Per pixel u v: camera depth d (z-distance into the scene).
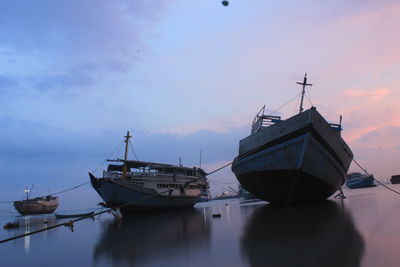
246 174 28.69
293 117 23.69
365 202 26.16
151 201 33.75
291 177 23.86
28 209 70.25
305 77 27.97
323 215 17.69
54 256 12.09
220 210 33.19
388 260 7.17
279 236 11.68
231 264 8.06
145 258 9.87
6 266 10.82
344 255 7.93
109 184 32.25
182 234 14.92
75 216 43.59
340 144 27.31
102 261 10.12
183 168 41.75
